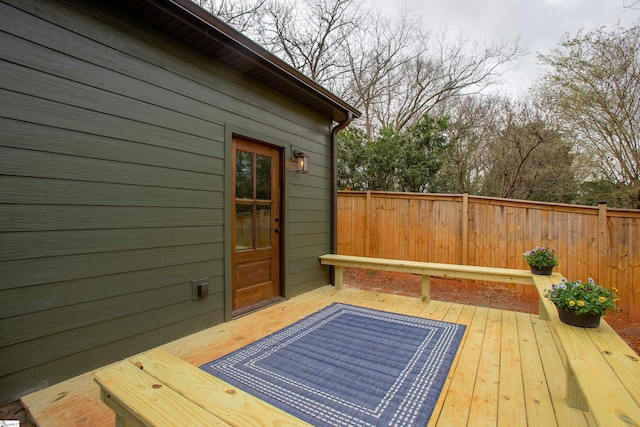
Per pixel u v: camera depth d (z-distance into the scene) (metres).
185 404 1.08
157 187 2.50
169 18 2.36
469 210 4.91
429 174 7.16
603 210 3.93
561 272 4.19
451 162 8.86
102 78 2.17
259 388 1.96
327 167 4.72
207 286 2.88
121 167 2.27
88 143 2.10
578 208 4.09
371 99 10.88
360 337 2.77
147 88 2.43
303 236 4.21
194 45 2.72
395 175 7.22
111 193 2.21
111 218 2.21
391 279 5.51
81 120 2.06
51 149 1.93
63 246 1.98
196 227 2.80
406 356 2.41
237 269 3.31
